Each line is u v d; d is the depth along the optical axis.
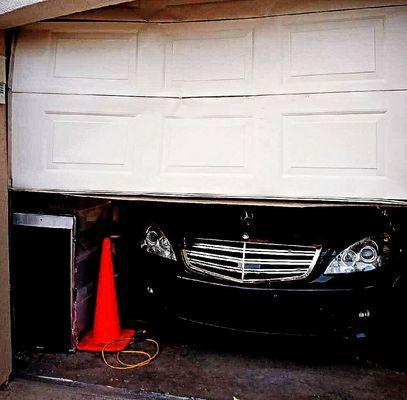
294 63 2.66
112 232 3.91
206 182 2.75
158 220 3.25
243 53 2.74
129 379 2.89
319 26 2.62
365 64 2.55
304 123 2.62
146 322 3.74
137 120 2.85
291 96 2.65
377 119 2.52
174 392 2.76
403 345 3.25
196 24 2.80
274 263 2.90
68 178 2.91
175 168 2.80
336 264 2.84
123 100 2.86
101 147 2.88
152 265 3.17
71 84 2.91
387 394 2.75
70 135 2.91
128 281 3.89
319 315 2.82
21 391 2.76
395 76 2.50
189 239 3.07
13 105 2.96
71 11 2.61
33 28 2.94
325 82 2.60
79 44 2.91
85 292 3.39
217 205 3.37
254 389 2.80
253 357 3.20
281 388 2.82
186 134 2.79
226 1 2.76
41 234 3.15
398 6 2.50
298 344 3.36
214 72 2.77
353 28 2.57
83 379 2.88
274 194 2.66
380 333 2.90
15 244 3.17
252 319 2.91
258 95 2.70
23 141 2.95
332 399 2.70
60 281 3.17
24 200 3.23
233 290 2.90
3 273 2.82
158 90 2.83
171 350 3.29
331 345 3.30
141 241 3.29
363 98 2.54
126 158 2.86
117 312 3.45
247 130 2.71
